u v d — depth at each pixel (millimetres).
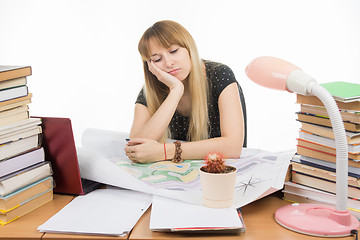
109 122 4215
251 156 1444
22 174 1057
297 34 4023
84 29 4109
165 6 4031
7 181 1012
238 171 1251
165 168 1351
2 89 1047
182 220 937
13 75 1071
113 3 4066
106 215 1013
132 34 4090
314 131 1101
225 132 1675
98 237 917
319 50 4012
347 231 898
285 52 4062
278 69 930
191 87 1838
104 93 4195
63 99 4199
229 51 4098
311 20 3990
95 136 1765
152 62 1795
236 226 901
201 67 1838
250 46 4070
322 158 1083
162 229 922
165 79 1775
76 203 1101
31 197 1086
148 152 1434
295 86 914
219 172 1004
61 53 4133
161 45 1747
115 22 4090
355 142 1021
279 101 4078
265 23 4035
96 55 4145
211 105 1891
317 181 1090
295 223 938
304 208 1014
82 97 4207
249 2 4027
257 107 4117
